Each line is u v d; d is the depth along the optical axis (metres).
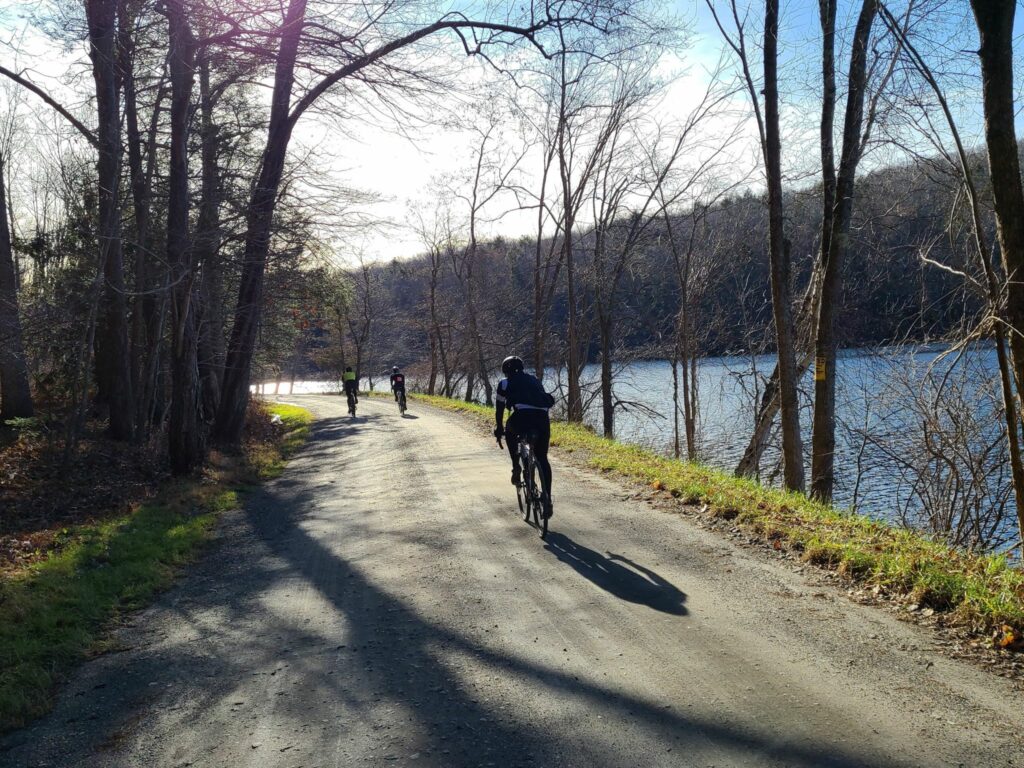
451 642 4.65
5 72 13.50
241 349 17.81
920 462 11.66
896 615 4.64
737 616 4.75
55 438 16.45
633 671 4.02
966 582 4.73
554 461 12.54
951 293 10.40
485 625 4.91
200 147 16.08
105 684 4.41
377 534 8.02
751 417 24.62
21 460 14.77
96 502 11.73
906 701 3.50
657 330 26.98
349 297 23.61
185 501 10.77
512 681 4.01
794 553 6.10
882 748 3.11
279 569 6.95
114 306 17.56
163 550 7.67
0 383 18.61
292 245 17.25
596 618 4.89
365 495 10.85
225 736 3.63
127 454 16.44
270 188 16.06
